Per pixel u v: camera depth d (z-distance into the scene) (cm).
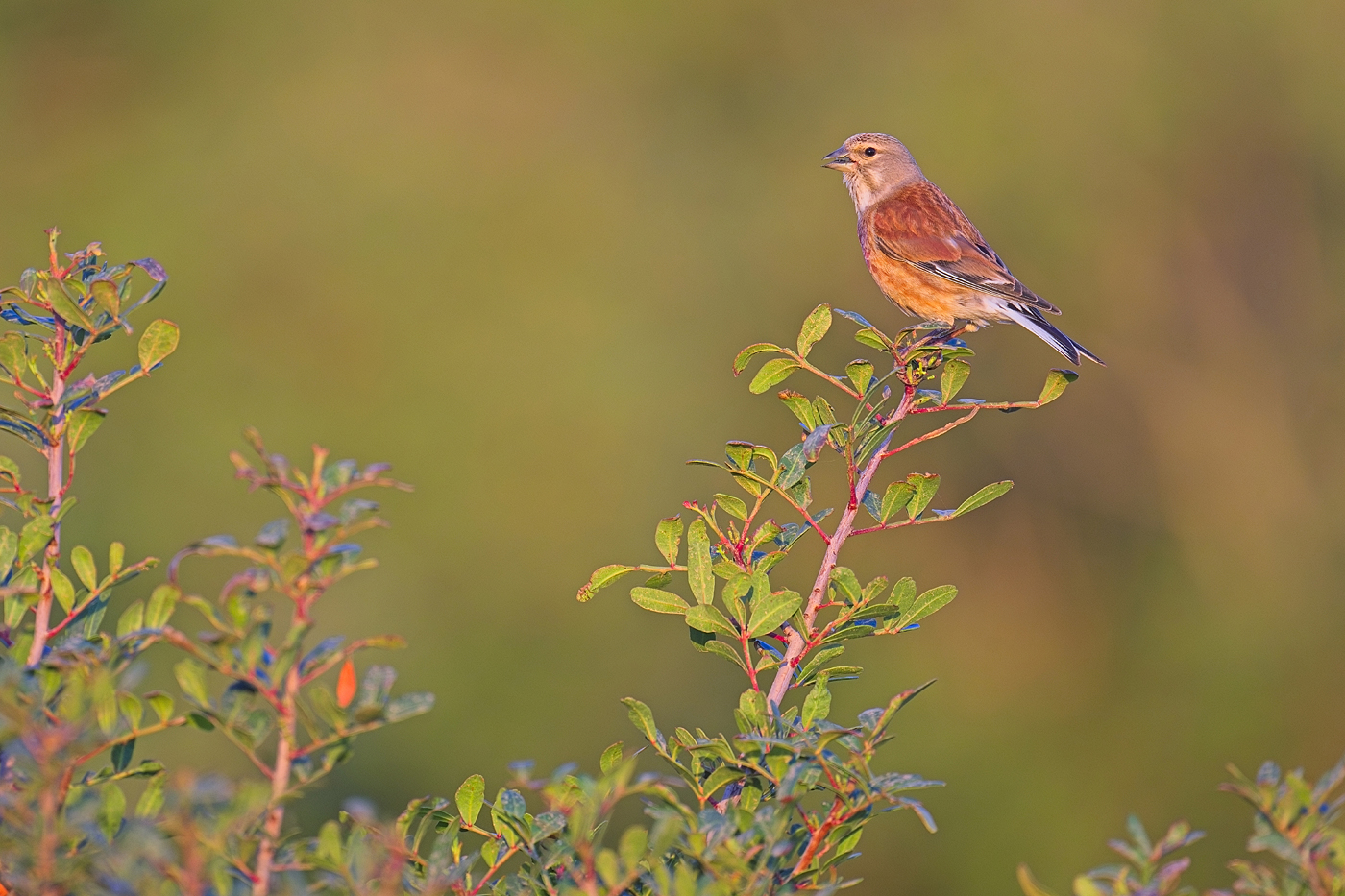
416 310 1530
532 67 1703
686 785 336
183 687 283
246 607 279
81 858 266
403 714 275
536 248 1592
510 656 1417
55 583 324
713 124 1734
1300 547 1697
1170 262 1730
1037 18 1708
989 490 405
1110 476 1742
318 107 1620
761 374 427
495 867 326
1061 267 1706
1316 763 1561
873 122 1691
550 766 1379
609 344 1552
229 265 1523
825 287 1669
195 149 1593
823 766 310
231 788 262
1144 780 1562
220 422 1446
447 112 1653
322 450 279
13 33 1612
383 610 1393
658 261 1631
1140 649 1678
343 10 1673
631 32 1727
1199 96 1705
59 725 270
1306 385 1739
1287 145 1712
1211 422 1730
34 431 351
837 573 379
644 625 1455
